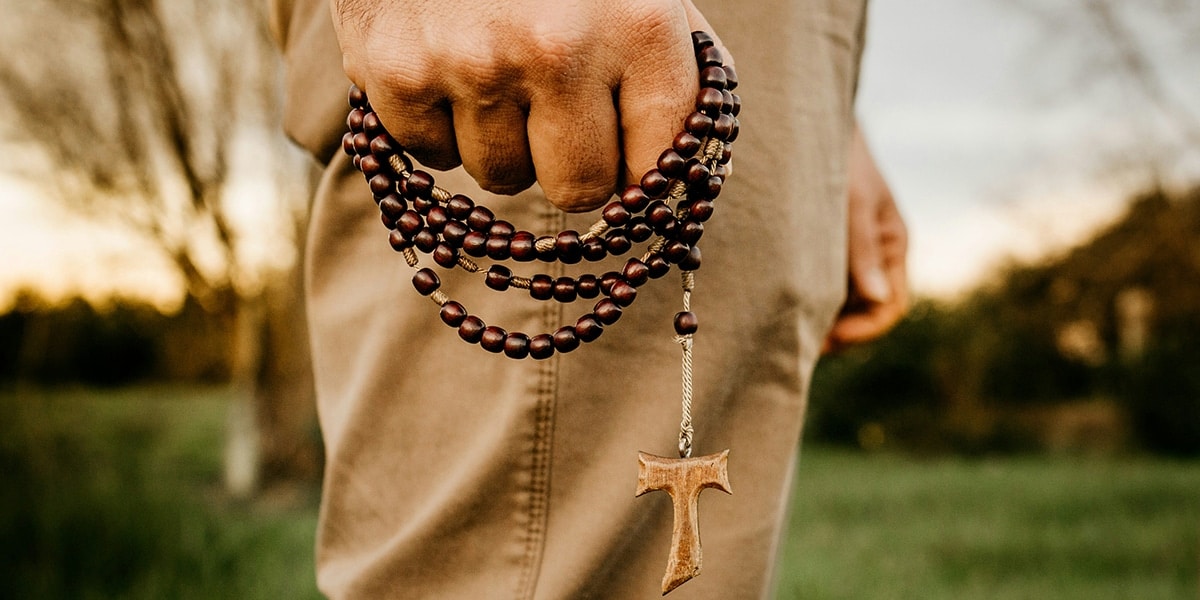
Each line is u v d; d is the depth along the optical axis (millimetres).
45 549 3109
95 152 7074
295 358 7344
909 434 13031
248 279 7426
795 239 844
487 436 796
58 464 4566
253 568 3320
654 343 803
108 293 8070
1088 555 4344
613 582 806
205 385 15617
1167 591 3559
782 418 858
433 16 555
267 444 7203
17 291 8008
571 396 784
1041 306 13641
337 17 604
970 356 13398
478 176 599
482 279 816
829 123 906
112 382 15070
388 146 679
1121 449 12523
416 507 828
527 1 542
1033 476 8555
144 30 6824
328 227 913
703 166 617
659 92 576
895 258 1335
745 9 838
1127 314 13227
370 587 809
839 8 942
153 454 6691
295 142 949
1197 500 6578
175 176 7258
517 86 547
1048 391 13734
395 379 835
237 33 7117
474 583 791
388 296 850
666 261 679
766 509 840
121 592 2967
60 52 6855
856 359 13352
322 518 881
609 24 558
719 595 819
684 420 724
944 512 5820
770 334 844
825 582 2949
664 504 820
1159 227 11367
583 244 661
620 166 610
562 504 787
